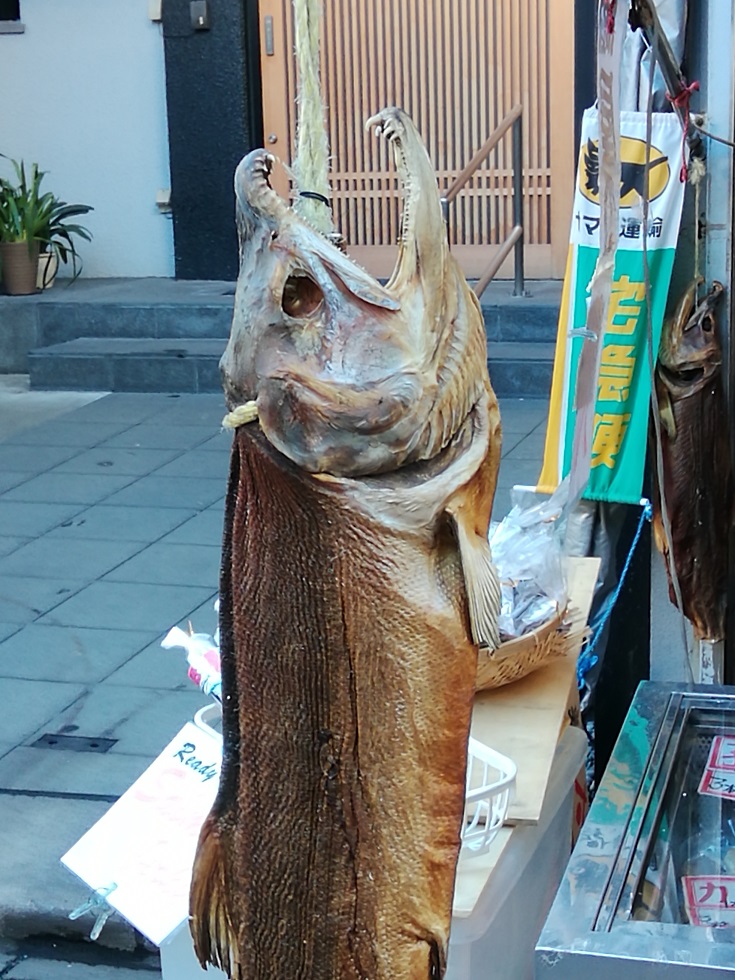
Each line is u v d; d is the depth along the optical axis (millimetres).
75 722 4180
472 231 9023
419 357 1452
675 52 2924
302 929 1603
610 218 2240
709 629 3141
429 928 1573
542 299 8367
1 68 9797
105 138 9805
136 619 5008
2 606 5164
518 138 8023
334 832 1558
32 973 3299
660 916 1812
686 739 2312
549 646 2479
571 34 8508
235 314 1487
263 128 9430
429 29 8734
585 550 3217
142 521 6164
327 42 8875
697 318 3000
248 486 1502
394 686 1490
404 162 1479
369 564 1460
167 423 7891
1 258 9461
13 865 3457
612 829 1987
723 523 3107
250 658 1559
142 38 9516
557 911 1764
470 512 1505
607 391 3035
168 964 2230
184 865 2223
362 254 9094
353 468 1444
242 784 1616
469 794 2020
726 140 2990
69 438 7652
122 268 10078
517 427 7258
